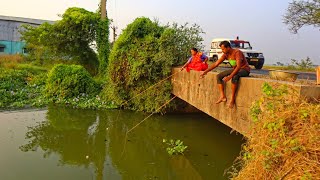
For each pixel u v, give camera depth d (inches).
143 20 587.2
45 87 663.8
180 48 553.0
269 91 190.4
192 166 329.1
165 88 543.2
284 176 150.9
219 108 302.0
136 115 554.6
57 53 903.1
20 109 550.9
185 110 569.6
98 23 837.8
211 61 874.8
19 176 286.8
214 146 392.5
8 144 370.3
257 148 174.7
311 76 482.3
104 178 295.6
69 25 845.8
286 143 155.3
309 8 885.8
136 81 570.6
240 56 256.1
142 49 562.3
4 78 697.0
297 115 164.6
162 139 420.8
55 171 303.9
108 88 616.1
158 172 313.9
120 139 416.8
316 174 139.0
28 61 1067.3
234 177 211.3
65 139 405.7
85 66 909.2
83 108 585.0
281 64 927.7
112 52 601.3
